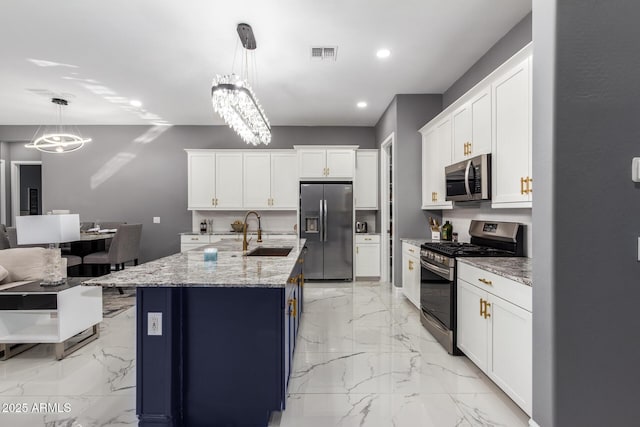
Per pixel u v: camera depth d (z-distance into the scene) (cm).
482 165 264
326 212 531
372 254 540
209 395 178
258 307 179
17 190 623
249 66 350
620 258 152
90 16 260
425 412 191
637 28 154
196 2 243
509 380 190
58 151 471
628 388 151
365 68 355
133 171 586
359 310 383
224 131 589
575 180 151
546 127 156
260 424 178
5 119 547
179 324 177
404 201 433
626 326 152
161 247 589
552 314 151
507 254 262
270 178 564
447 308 269
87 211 585
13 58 331
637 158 152
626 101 153
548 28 155
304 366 246
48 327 267
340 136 593
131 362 252
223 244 352
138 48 312
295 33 285
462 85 374
